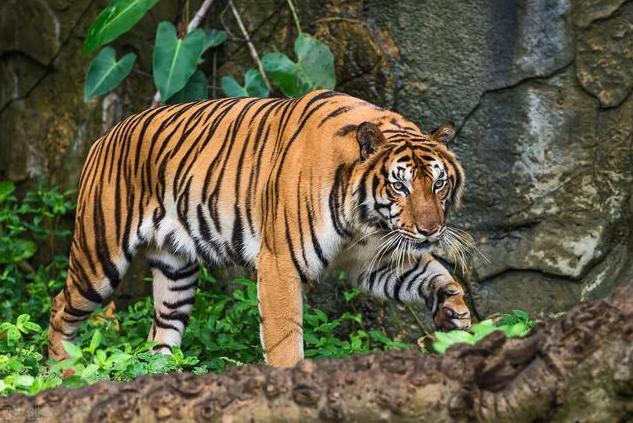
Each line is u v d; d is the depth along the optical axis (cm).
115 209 1108
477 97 1259
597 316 616
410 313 1289
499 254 1259
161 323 1158
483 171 1262
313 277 979
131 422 654
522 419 614
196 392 651
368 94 1293
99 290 1127
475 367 621
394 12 1285
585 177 1231
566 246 1236
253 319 1173
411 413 621
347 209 952
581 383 607
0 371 901
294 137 989
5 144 1543
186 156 1069
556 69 1233
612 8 1212
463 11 1259
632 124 1212
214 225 1054
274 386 639
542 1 1232
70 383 756
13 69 1532
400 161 938
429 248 955
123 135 1114
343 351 1071
